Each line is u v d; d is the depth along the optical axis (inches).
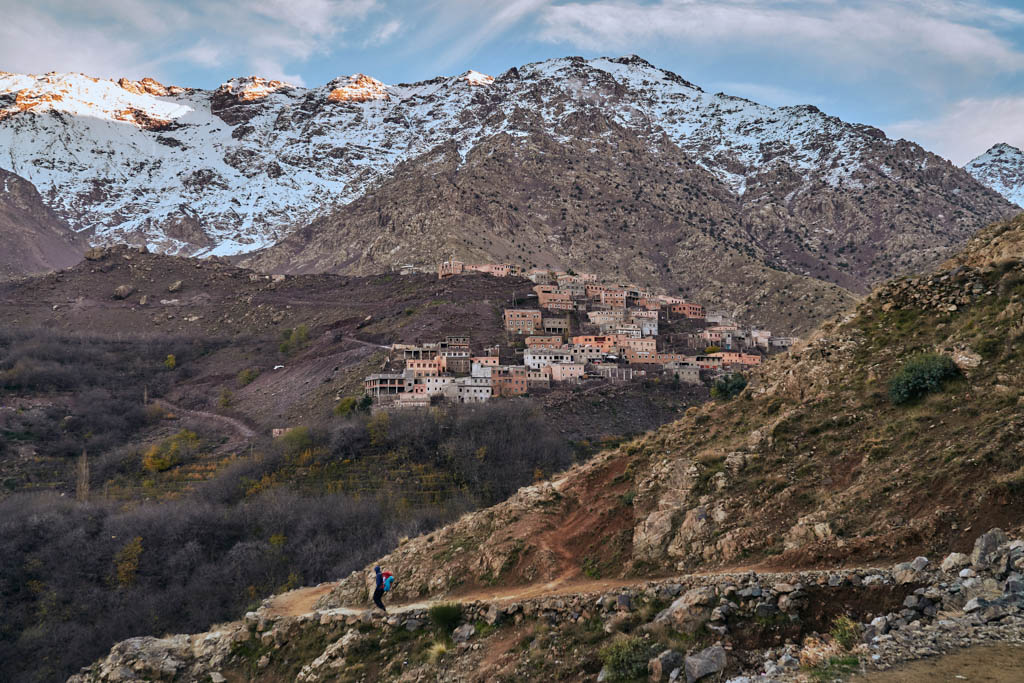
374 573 1504.7
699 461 1218.0
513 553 1283.2
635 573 1074.1
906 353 1231.5
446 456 5585.6
